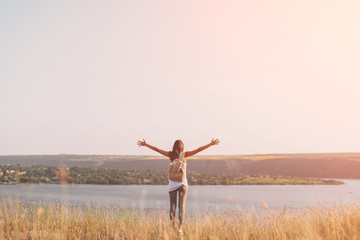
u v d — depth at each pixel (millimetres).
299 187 102000
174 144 9039
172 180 8758
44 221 9641
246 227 7633
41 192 48438
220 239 7500
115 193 63094
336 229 7270
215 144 8742
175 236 7578
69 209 11039
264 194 67000
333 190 83688
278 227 7309
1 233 8281
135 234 8172
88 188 81500
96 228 9180
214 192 74062
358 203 9484
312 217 7898
